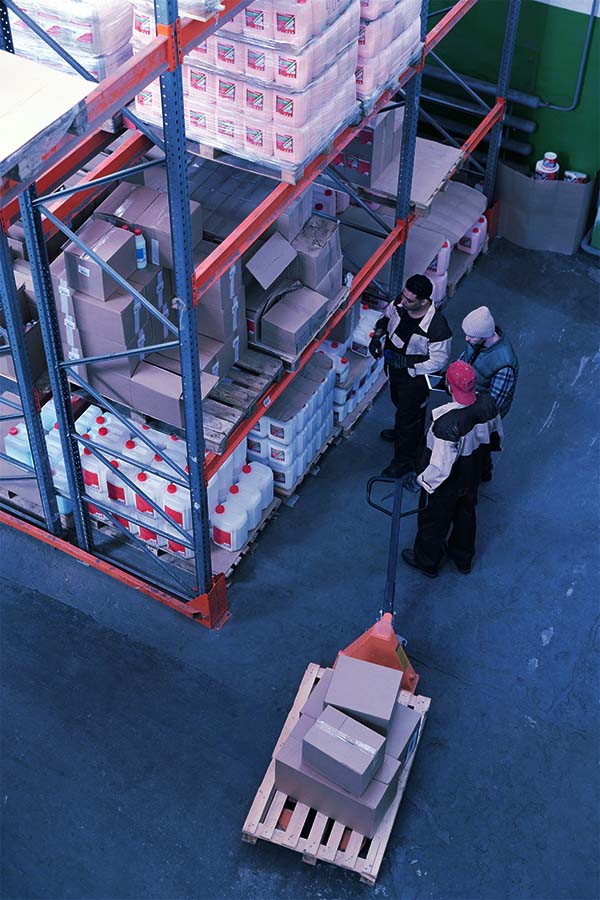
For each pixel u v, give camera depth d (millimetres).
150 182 7113
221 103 6484
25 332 7230
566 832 6836
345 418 9219
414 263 9547
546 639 7863
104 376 7043
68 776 7012
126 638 7773
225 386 7434
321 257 7723
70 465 7547
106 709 7363
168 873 6586
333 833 6516
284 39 6023
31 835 6734
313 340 8047
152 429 7844
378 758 6215
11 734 7215
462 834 6801
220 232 7125
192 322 6203
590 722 7398
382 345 8500
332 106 6773
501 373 7922
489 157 10789
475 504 7852
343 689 6375
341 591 8133
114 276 6160
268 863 6641
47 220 6938
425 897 6516
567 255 11148
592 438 9344
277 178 6715
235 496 8125
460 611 8016
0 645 7695
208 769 7070
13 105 4535
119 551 8281
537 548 8461
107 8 5637
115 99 4898
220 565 8109
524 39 10336
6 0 5422
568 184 10500
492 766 7137
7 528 8438
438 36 8258
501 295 10711
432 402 9789
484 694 7523
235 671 7605
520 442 9281
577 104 10516
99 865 6613
